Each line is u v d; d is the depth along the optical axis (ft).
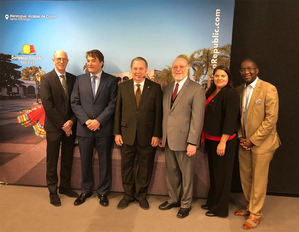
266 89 6.51
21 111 8.61
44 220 6.82
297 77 8.07
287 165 8.56
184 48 7.93
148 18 7.88
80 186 8.52
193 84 6.76
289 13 7.83
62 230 6.41
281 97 8.23
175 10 7.76
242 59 8.23
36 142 8.64
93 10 7.98
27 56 8.36
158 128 7.12
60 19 8.11
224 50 7.79
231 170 6.88
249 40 8.12
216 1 7.60
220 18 7.67
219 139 6.73
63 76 7.54
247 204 7.98
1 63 8.45
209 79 7.96
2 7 8.18
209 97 7.08
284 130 8.38
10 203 7.66
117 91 7.55
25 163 8.73
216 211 7.18
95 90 7.43
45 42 8.25
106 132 7.50
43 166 8.70
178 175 7.47
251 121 6.72
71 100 7.43
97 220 6.89
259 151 6.67
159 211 7.43
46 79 7.28
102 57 7.36
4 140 8.70
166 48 7.98
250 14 7.98
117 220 6.92
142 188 7.60
